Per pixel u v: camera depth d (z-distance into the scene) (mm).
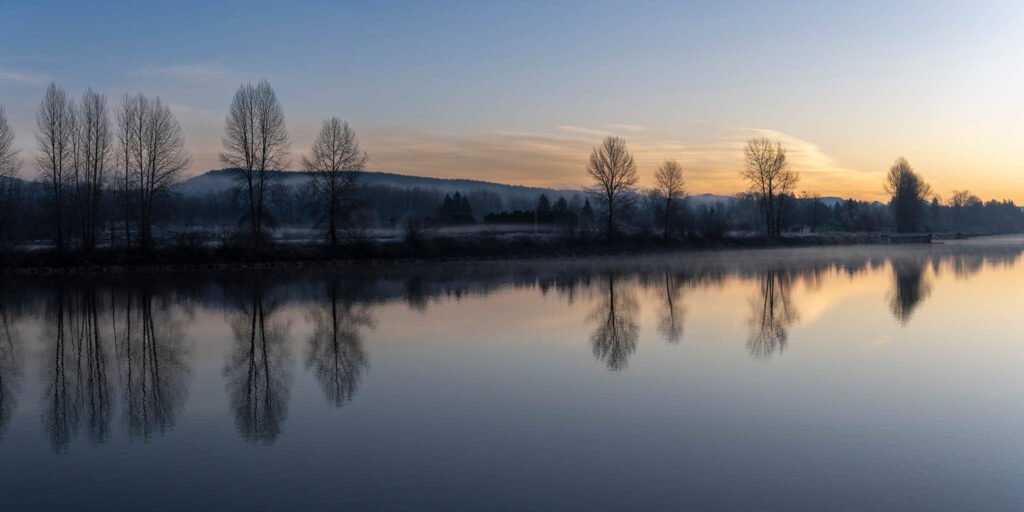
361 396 19266
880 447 14586
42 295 44438
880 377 20672
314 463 14109
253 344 27672
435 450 14727
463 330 30109
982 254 88562
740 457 14070
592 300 40562
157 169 65062
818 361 22953
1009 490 12359
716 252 98500
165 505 12266
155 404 19031
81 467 14234
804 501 11984
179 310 37562
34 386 21344
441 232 95812
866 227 170375
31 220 72875
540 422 16562
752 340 26922
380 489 12703
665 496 12219
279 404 18656
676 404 17969
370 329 30750
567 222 104812
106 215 75750
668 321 32062
